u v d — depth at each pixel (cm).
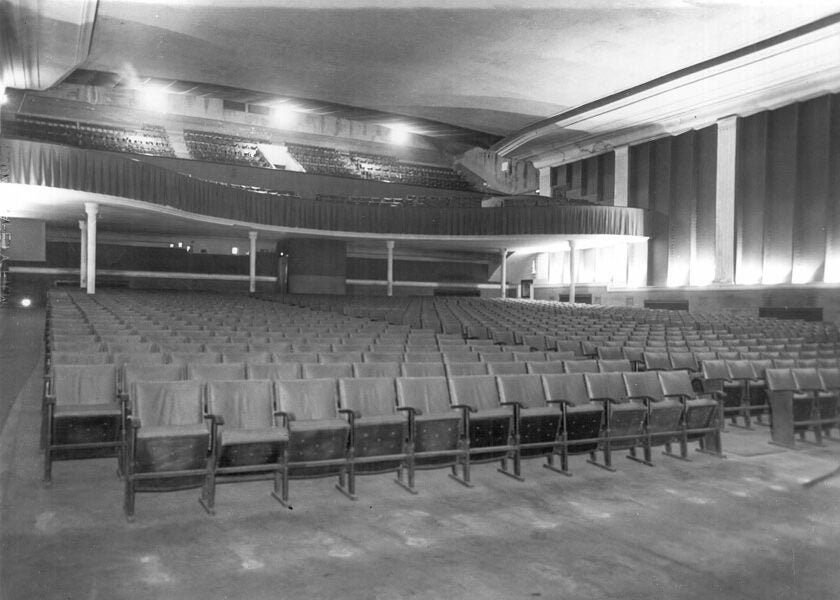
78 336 672
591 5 1378
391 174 2627
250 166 2130
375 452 433
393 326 1110
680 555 326
